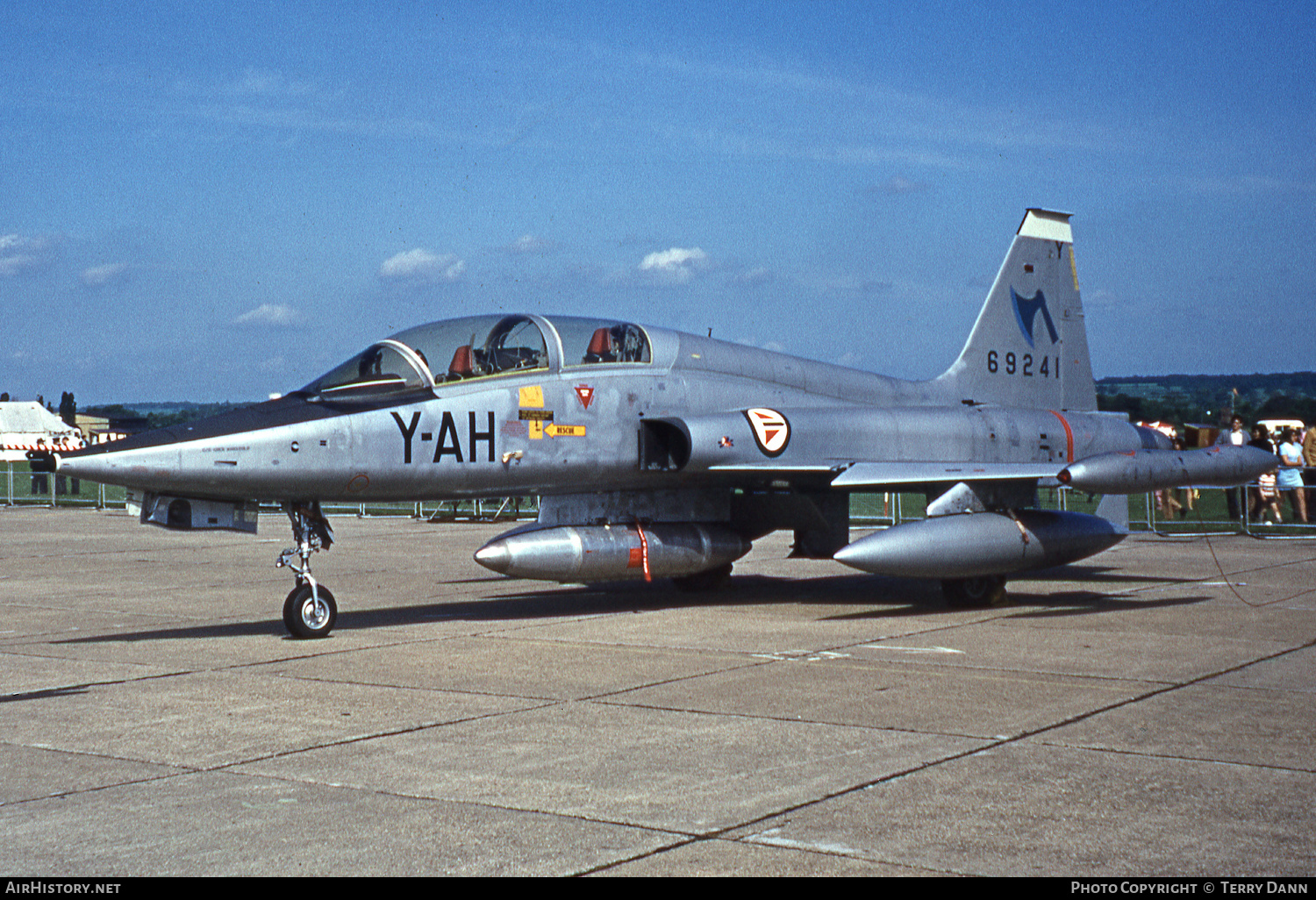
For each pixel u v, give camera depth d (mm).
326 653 9141
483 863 4289
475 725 6500
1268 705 6863
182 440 9250
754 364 12891
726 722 6527
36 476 39625
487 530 24109
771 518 12852
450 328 11008
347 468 9898
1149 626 10188
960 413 13609
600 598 12898
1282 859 4281
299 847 4477
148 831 4695
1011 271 15383
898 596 12953
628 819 4781
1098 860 4281
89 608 12359
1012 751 5828
